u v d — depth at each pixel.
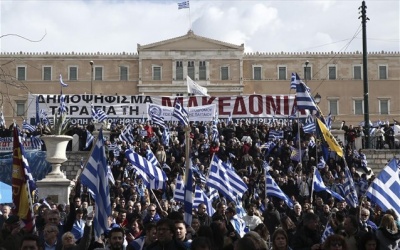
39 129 41.34
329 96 104.38
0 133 43.22
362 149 44.34
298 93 26.36
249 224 18.05
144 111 48.78
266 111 48.94
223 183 21.22
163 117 47.88
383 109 105.00
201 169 33.22
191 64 105.50
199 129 44.50
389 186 16.58
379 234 12.41
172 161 35.06
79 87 104.06
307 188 29.42
